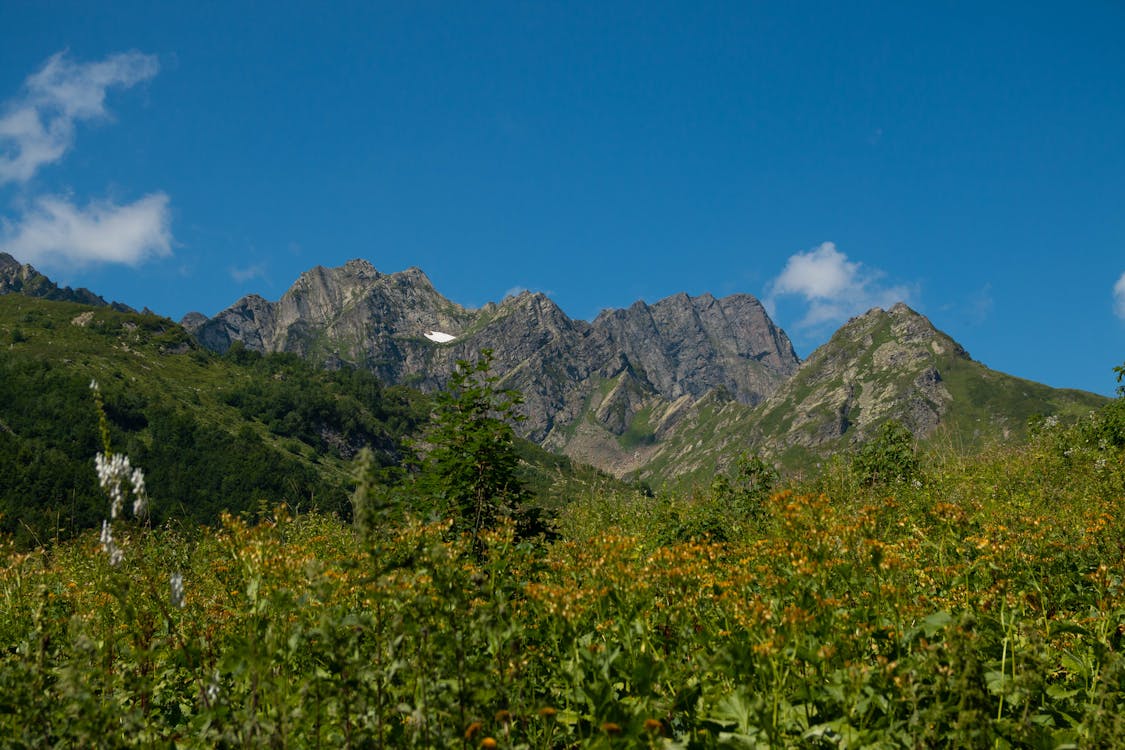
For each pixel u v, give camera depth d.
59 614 6.82
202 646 5.52
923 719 4.10
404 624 4.18
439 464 9.87
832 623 4.91
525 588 5.59
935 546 6.55
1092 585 6.14
